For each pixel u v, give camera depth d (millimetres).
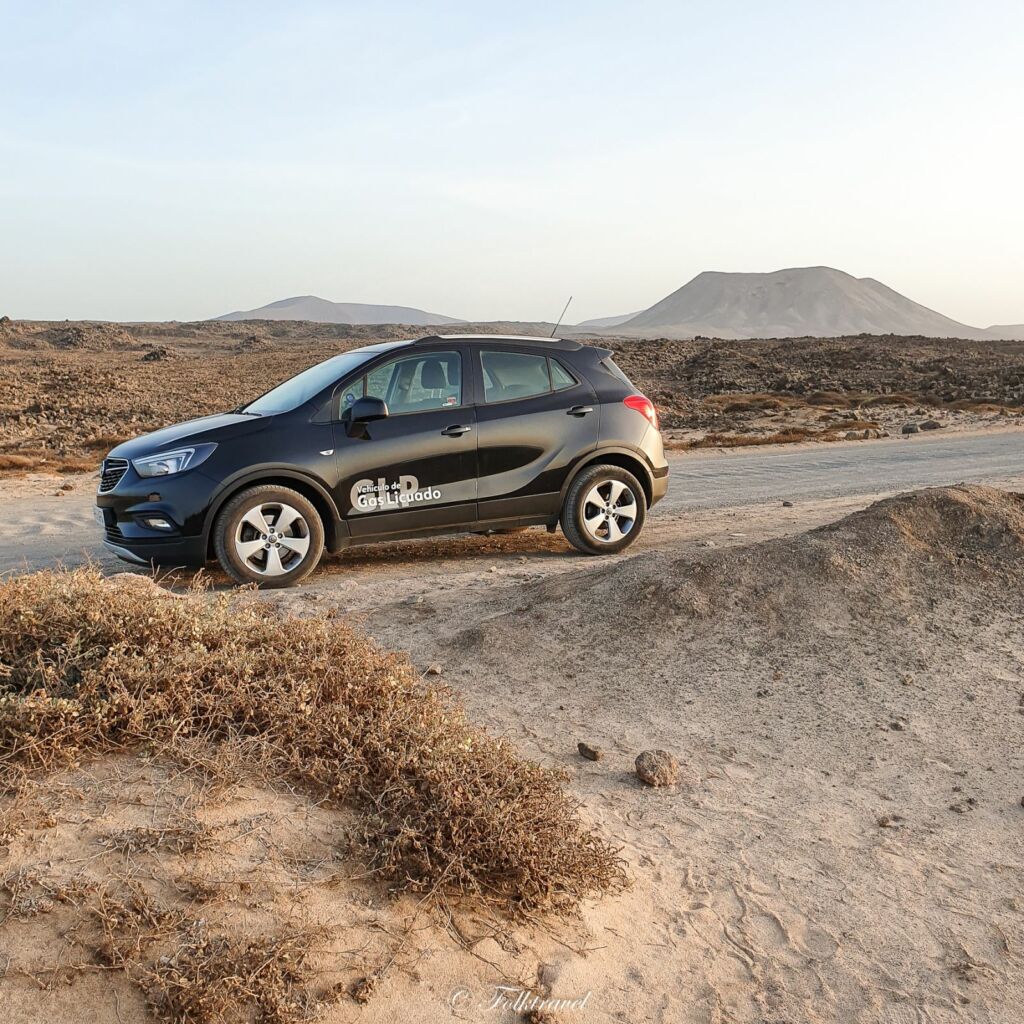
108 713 3256
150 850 2750
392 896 2896
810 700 5582
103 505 7977
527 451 8758
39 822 2777
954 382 52625
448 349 8648
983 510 7520
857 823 4289
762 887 3738
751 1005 3021
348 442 8141
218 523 7816
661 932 3344
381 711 3643
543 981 2855
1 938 2365
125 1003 2289
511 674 5910
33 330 178250
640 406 9312
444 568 8812
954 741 5113
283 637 3994
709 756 4941
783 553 6969
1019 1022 3039
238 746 3309
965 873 3902
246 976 2385
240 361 94938
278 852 2912
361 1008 2490
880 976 3232
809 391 51125
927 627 6395
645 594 6613
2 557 9586
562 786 4496
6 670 3350
